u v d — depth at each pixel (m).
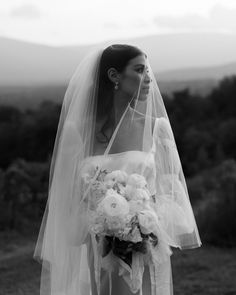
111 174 3.82
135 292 3.76
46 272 4.00
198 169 27.20
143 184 3.80
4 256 13.13
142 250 3.76
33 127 28.86
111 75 4.00
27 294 8.61
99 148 4.03
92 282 3.92
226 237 13.61
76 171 3.95
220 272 10.55
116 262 3.79
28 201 18.31
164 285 3.85
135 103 3.98
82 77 4.09
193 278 10.16
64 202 3.92
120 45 4.05
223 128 29.12
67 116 4.06
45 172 19.39
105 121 4.06
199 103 30.66
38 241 4.08
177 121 30.12
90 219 3.82
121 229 3.70
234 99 30.70
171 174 3.96
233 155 28.06
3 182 18.42
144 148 3.93
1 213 17.41
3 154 29.11
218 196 14.56
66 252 3.93
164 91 30.53
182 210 3.95
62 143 3.99
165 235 3.85
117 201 3.70
